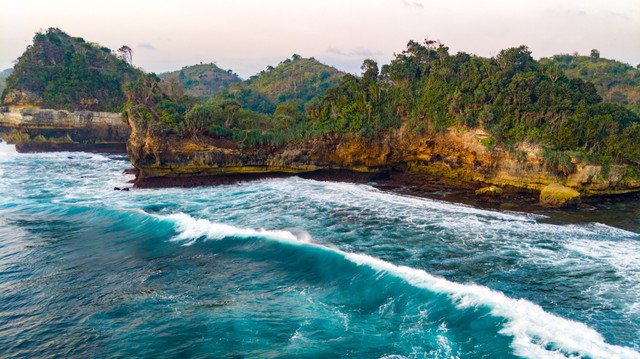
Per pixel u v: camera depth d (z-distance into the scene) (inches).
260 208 1480.1
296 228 1237.7
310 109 2292.1
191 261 1014.4
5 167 2401.6
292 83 6446.9
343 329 711.1
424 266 950.4
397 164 2144.4
